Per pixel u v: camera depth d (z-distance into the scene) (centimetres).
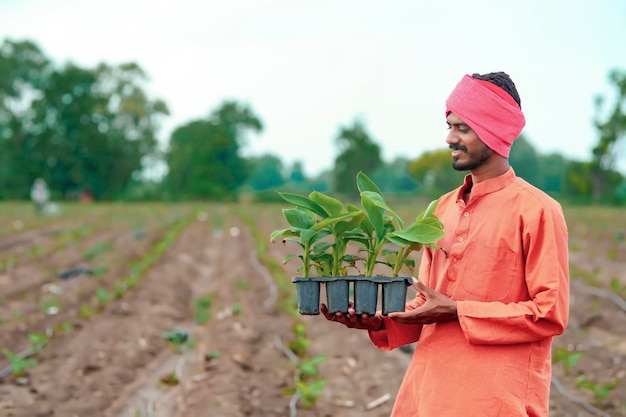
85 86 7306
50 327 873
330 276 305
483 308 274
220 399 623
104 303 1017
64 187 7269
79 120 7188
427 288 281
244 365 725
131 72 7719
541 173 8662
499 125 279
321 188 11675
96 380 688
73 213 3606
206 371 712
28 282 1222
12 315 935
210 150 7662
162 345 835
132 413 617
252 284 1225
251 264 1519
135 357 770
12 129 7138
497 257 282
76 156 7188
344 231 305
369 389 673
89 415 601
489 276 282
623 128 6191
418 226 288
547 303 269
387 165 10744
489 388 276
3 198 6831
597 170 6338
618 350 791
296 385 629
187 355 802
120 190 7462
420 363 295
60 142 7069
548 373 288
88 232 2292
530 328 271
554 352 789
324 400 642
